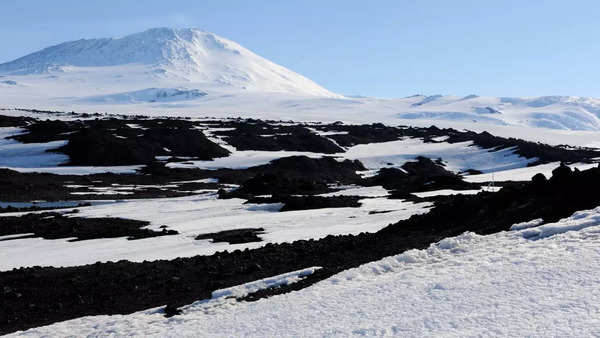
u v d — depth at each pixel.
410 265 19.72
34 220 59.09
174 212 64.38
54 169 123.44
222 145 163.38
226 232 45.62
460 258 18.59
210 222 53.62
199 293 24.41
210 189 104.88
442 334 11.67
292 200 65.12
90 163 132.75
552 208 23.27
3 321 23.56
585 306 11.41
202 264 30.44
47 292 27.30
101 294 26.31
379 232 32.22
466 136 189.62
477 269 16.28
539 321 11.16
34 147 144.88
